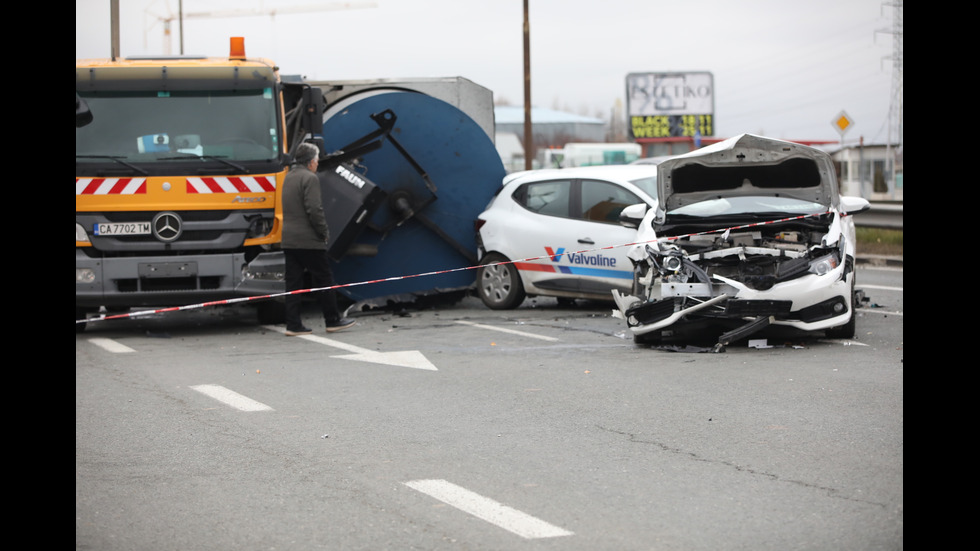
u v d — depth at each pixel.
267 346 11.09
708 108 70.56
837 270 9.84
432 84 15.83
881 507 4.92
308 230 11.88
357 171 13.98
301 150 11.94
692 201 10.91
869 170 50.81
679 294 9.85
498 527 4.78
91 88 12.06
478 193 14.41
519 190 13.78
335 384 8.64
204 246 12.03
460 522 4.86
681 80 70.44
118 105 12.10
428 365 9.50
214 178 12.02
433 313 13.95
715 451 6.09
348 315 13.95
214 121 12.23
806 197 10.73
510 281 13.70
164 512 5.10
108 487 5.55
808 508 4.95
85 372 9.43
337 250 13.24
